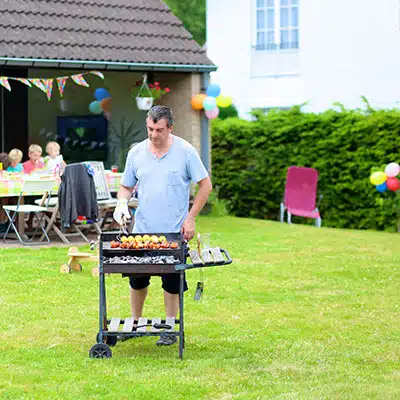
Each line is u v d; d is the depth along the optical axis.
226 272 10.35
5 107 15.07
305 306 8.57
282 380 5.97
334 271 10.53
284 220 18.20
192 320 7.86
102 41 15.07
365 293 9.25
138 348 6.88
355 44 20.36
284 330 7.56
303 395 5.56
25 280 9.55
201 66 15.93
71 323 7.61
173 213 6.91
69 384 5.79
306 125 17.55
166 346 6.95
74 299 8.65
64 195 12.00
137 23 16.02
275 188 18.20
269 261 11.25
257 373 6.15
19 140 15.27
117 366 6.26
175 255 6.50
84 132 16.14
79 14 15.38
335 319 8.00
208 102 16.00
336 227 17.33
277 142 18.03
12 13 14.62
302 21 21.03
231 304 8.60
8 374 5.99
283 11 21.25
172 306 7.05
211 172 17.02
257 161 18.38
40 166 13.91
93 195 12.27
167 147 6.87
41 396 5.53
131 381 5.87
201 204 6.90
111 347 6.90
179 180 6.89
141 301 7.14
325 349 6.88
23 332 7.27
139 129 16.41
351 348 6.93
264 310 8.35
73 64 14.28
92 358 6.48
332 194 17.31
